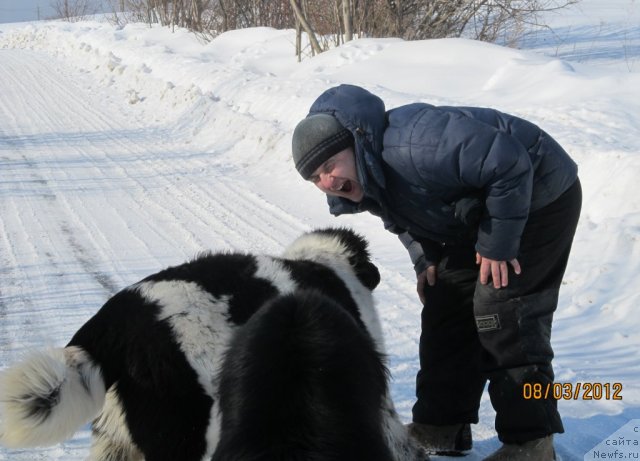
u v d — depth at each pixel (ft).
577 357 16.47
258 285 10.85
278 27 78.28
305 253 12.55
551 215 11.59
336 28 58.59
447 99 35.32
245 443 7.68
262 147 36.24
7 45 99.19
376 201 11.68
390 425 10.44
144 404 9.91
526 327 11.64
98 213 28.40
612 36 71.82
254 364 8.00
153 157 37.63
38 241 25.23
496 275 11.37
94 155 38.11
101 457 10.34
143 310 10.13
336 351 8.05
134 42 76.33
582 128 28.60
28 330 18.33
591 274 19.85
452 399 12.84
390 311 19.34
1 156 37.76
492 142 10.60
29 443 9.52
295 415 7.73
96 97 56.29
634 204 21.95
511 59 41.42
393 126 11.00
